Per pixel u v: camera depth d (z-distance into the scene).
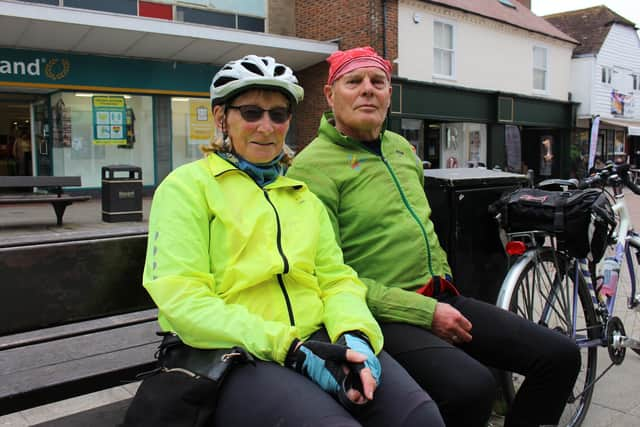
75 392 2.06
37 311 2.15
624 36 22.52
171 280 1.72
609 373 3.57
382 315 2.21
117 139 14.43
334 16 15.34
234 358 1.65
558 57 20.47
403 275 2.34
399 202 2.40
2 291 2.08
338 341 1.83
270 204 1.96
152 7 14.46
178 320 1.70
